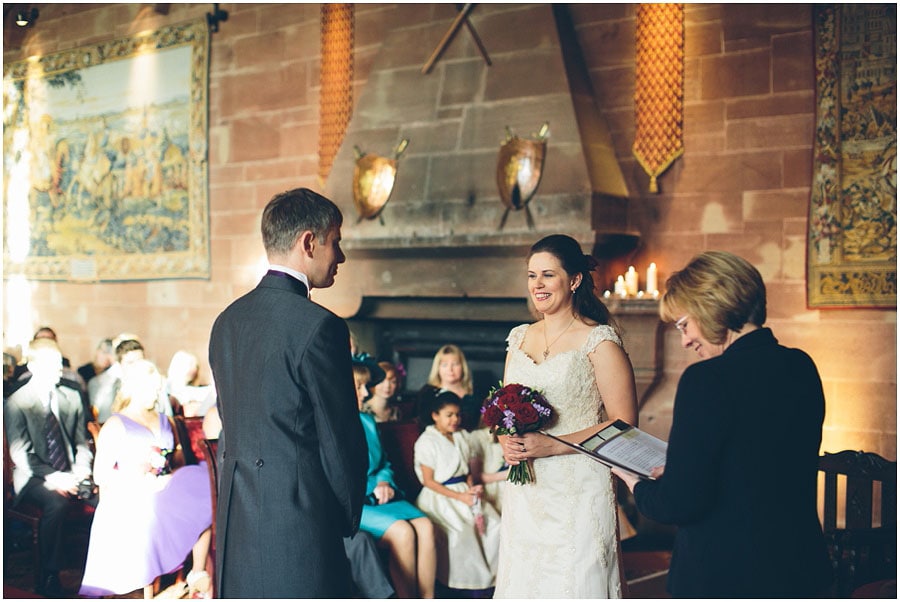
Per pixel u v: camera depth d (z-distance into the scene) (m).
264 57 8.88
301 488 2.83
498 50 7.12
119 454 5.00
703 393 2.35
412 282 7.46
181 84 9.38
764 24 6.34
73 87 10.25
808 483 2.40
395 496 4.97
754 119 6.38
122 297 9.88
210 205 9.20
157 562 4.98
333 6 8.29
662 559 6.05
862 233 5.95
